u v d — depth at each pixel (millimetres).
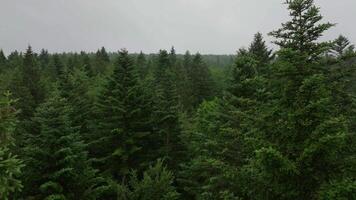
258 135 11906
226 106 21531
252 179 11688
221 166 13383
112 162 29891
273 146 11414
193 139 32562
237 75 21250
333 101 12148
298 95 11117
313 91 10805
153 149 33219
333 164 10859
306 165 10773
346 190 9508
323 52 11352
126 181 29516
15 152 21000
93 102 39094
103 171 30922
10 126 9578
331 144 10094
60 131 19469
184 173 29328
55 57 87938
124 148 29625
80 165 20328
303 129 11070
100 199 25109
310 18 11539
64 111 20594
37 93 49375
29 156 19297
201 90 68875
